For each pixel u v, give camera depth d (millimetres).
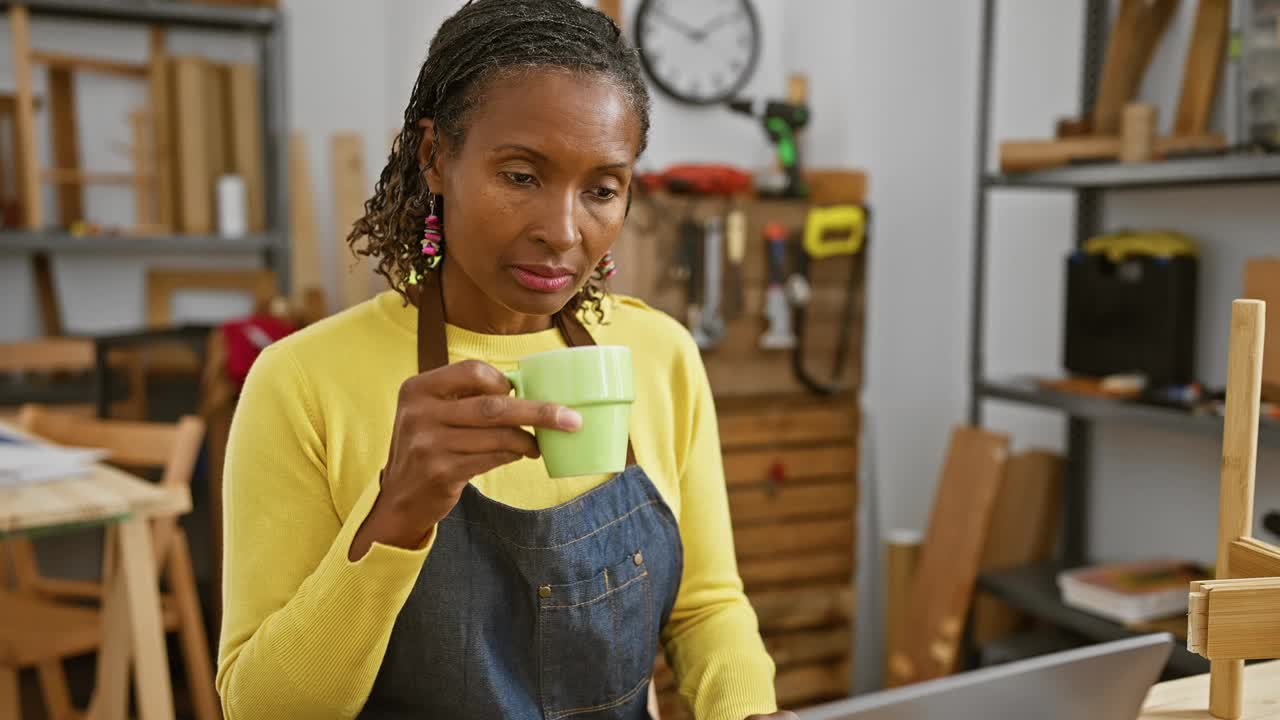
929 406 3336
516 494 1016
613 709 1042
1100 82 2691
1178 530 2527
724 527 1172
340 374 1002
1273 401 2006
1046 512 2750
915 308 3309
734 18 3344
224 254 3574
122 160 3424
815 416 3123
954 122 3230
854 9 3230
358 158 3576
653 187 2920
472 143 863
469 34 875
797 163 3084
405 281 1026
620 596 1028
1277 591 792
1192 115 2344
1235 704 929
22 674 3074
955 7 3217
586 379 754
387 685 992
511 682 992
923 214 3287
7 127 3252
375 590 821
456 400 746
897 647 2781
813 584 3166
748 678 1057
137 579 1921
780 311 3025
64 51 3332
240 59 3521
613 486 1038
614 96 864
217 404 3070
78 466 2031
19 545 2525
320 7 3561
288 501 968
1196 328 2447
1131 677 779
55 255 3391
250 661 884
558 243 858
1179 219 2494
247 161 3361
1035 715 729
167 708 1956
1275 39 2074
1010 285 3008
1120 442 2672
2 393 3061
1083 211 2730
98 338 2990
